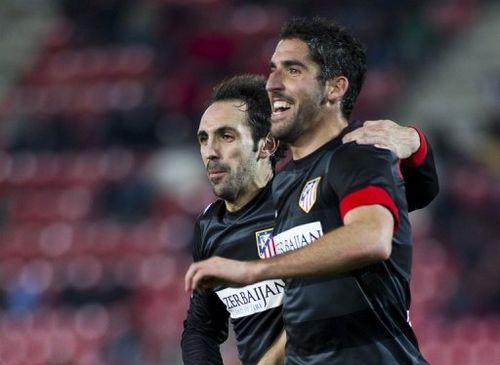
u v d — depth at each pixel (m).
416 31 66.69
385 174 12.09
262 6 71.81
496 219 51.81
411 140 13.87
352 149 12.52
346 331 12.70
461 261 49.41
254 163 16.08
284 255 11.37
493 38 67.25
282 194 13.23
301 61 13.03
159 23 72.62
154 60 70.25
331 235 11.41
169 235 55.75
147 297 51.69
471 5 70.00
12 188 62.28
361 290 12.59
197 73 66.88
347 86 13.27
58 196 60.88
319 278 12.76
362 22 67.06
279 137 13.26
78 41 75.12
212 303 16.89
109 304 51.84
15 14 79.06
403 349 12.81
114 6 75.69
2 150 65.12
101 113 67.25
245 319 16.02
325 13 68.75
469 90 64.12
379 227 11.44
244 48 68.50
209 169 16.08
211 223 16.45
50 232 58.28
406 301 13.00
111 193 59.19
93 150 63.53
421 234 50.88
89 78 71.19
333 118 13.26
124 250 55.75
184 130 62.84
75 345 49.41
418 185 14.38
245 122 15.98
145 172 60.66
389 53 65.81
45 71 73.06
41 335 50.16
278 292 15.59
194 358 16.80
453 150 56.62
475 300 47.41
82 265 55.22
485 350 44.78
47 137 64.94
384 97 63.16
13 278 54.72
